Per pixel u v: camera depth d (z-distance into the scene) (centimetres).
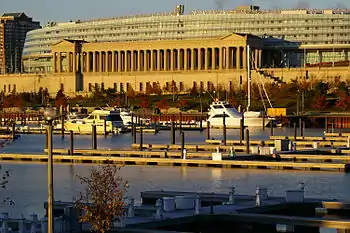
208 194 19050
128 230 14612
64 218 15012
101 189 14275
